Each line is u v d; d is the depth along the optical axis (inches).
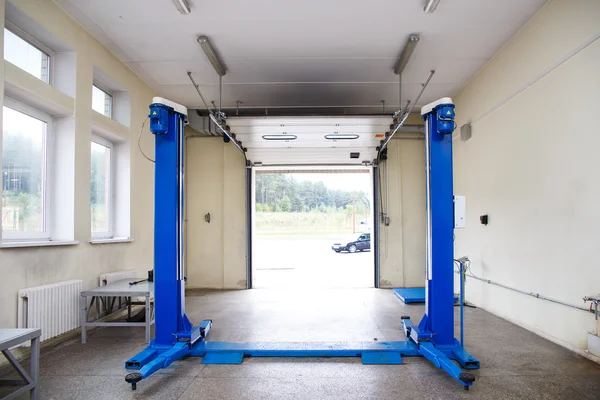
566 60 136.6
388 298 240.4
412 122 287.0
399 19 156.7
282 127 228.7
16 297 121.4
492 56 191.6
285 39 172.9
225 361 124.0
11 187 130.9
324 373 115.5
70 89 151.1
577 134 131.5
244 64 197.9
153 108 126.2
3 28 115.9
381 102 261.0
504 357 127.3
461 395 100.1
